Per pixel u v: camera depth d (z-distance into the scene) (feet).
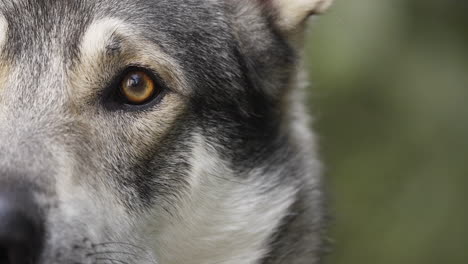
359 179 62.64
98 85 32.27
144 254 32.65
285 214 35.88
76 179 30.63
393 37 60.18
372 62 59.31
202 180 33.73
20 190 28.91
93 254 30.50
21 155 29.84
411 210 61.67
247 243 35.19
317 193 37.35
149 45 33.06
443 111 61.05
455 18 63.21
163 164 32.83
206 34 34.73
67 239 29.73
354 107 61.16
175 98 33.09
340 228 62.64
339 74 58.90
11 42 32.50
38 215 28.99
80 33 32.65
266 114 36.19
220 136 34.32
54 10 32.99
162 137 32.76
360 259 62.28
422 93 60.90
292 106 37.78
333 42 58.75
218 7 35.65
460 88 61.11
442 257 61.05
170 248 33.68
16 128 30.76
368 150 62.44
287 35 37.14
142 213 32.40
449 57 61.82
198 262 34.58
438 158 61.52
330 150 62.39
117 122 32.24
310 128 39.27
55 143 30.78
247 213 35.06
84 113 32.07
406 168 62.13
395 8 60.64
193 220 33.86
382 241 61.93
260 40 36.37
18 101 31.63
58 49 32.50
